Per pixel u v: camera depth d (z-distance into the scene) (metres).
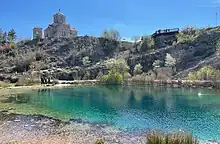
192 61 85.94
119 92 56.19
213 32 94.31
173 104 39.28
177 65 86.31
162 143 12.41
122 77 76.94
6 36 135.38
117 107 37.34
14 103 41.88
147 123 27.02
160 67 84.50
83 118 29.64
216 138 21.47
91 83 76.88
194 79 66.75
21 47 124.69
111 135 22.28
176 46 94.81
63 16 171.25
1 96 51.22
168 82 69.25
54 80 80.88
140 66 86.88
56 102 42.88
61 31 163.38
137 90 59.34
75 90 61.59
